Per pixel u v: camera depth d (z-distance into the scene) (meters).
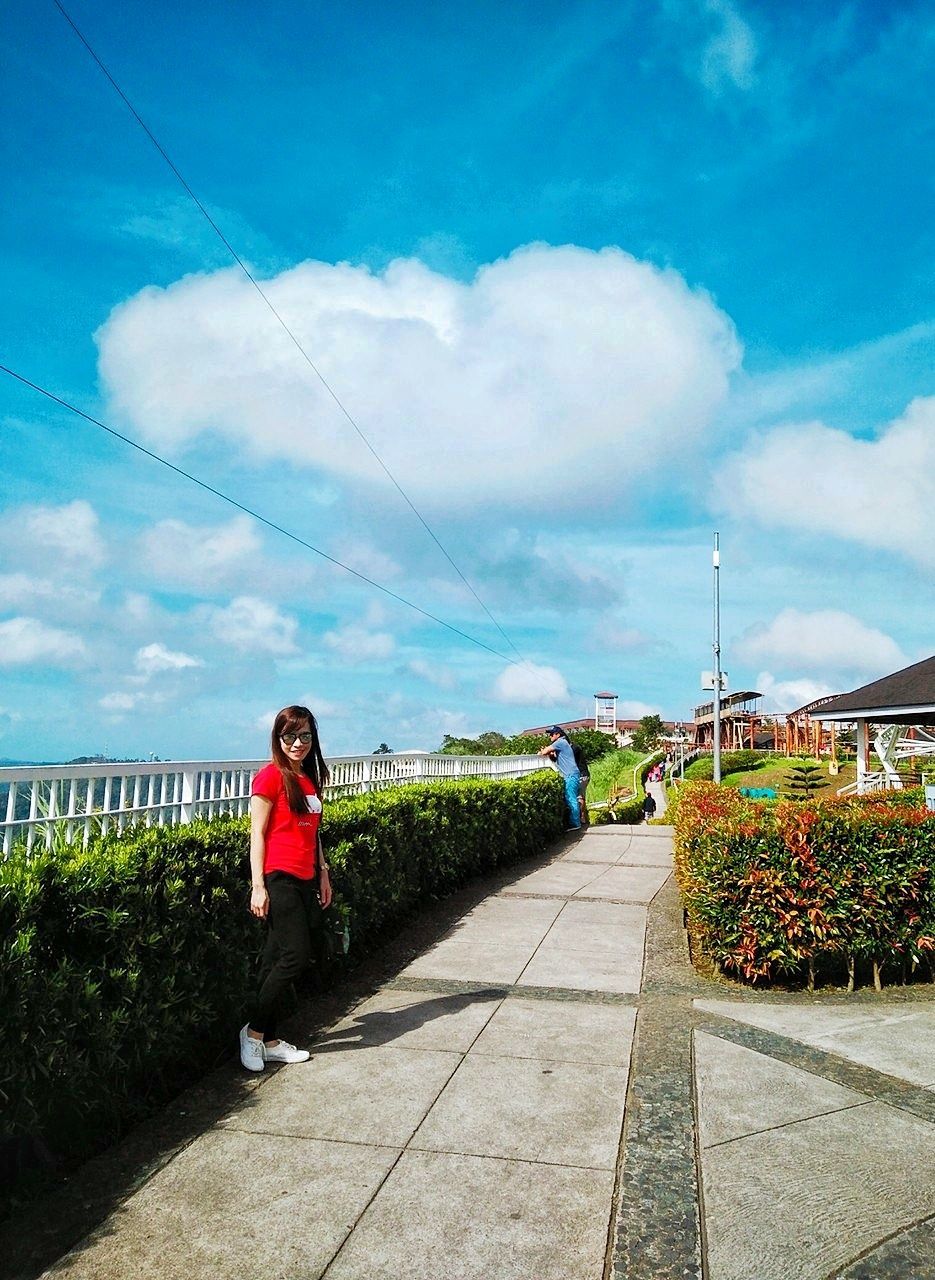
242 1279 3.22
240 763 8.07
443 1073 5.07
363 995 6.65
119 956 4.45
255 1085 4.90
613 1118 4.47
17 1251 3.39
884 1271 3.25
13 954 3.69
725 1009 6.38
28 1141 3.91
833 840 7.05
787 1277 3.22
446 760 17.34
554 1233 3.48
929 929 7.10
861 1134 4.30
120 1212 3.64
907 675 19.94
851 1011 6.38
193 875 5.10
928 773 25.02
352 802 8.30
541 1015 6.18
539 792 15.58
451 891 11.02
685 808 10.91
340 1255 3.35
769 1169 3.96
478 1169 3.96
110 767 6.28
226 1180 3.88
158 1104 4.69
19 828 5.52
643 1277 3.22
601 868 13.33
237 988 5.43
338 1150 4.14
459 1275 3.24
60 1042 3.90
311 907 5.27
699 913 7.40
